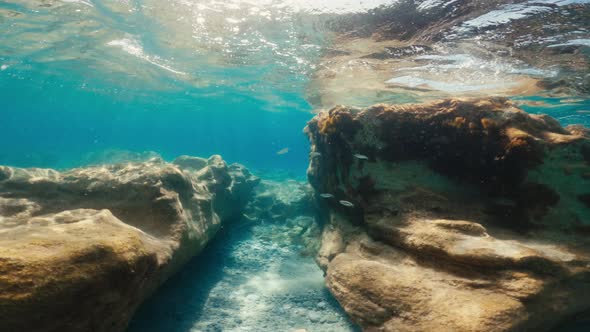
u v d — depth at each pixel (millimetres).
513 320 3818
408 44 11539
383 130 7664
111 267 3328
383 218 6680
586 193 5648
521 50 10922
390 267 5387
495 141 6484
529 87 14922
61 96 42812
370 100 20672
